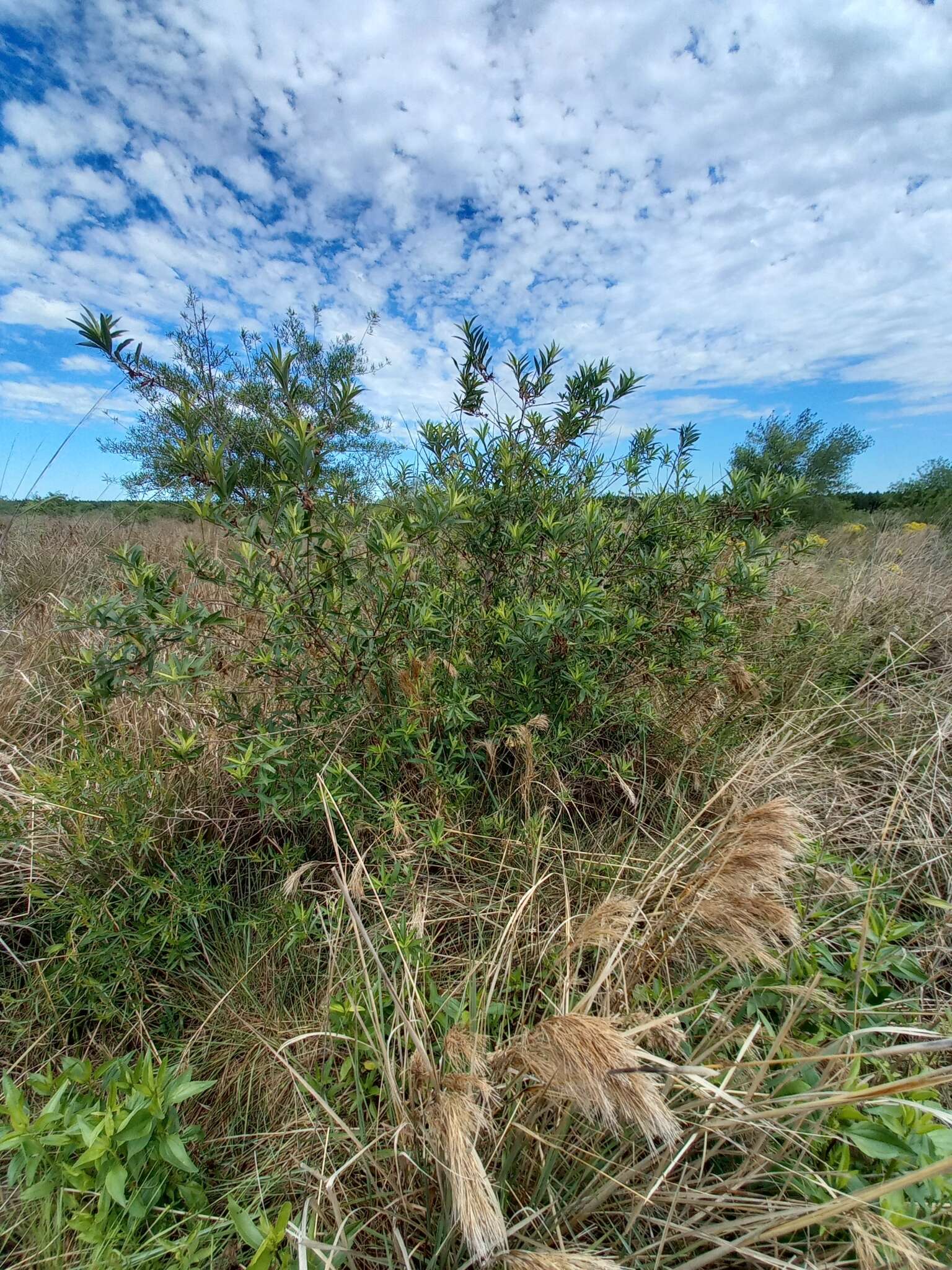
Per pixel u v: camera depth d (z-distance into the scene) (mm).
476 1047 1195
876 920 1814
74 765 1958
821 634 3566
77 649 3152
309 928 1822
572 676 2260
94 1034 1680
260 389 2395
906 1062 1466
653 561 2570
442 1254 1147
